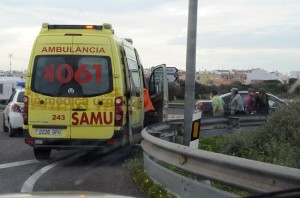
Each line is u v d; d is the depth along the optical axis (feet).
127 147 37.52
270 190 15.79
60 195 9.30
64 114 34.06
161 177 25.26
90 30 34.60
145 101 46.93
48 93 34.17
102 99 34.06
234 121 54.34
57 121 34.12
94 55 34.27
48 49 34.35
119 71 34.32
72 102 34.01
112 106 34.09
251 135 40.91
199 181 21.66
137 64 42.86
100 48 34.30
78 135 34.09
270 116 40.24
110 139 34.06
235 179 17.83
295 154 31.12
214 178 19.07
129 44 40.34
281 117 38.70
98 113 34.04
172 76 64.18
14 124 55.21
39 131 34.30
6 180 29.40
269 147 35.12
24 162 36.65
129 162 35.09
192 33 33.53
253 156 35.19
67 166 34.96
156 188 24.63
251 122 56.08
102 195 9.44
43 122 34.19
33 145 34.24
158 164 27.20
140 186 27.30
